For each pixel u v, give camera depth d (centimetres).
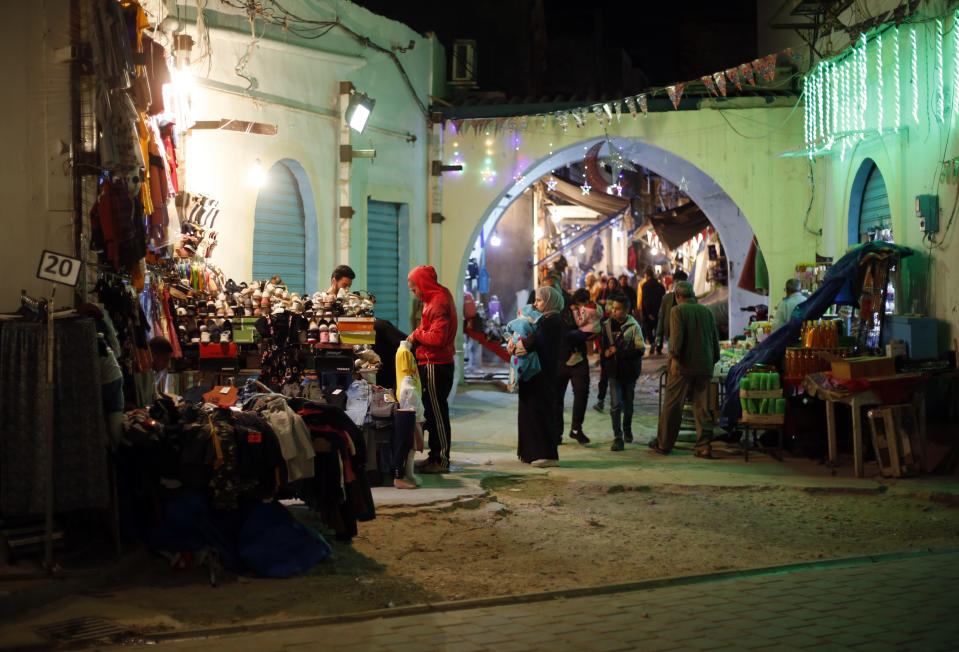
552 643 484
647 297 2169
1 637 477
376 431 853
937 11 1047
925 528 748
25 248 648
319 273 1226
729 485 876
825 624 511
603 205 2191
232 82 1066
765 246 1573
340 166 1262
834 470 939
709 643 482
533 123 1611
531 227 2414
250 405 659
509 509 798
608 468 967
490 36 2098
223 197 1058
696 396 1060
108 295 697
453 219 1625
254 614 525
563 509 805
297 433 629
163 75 790
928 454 944
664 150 1600
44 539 575
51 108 652
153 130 811
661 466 984
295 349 888
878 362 934
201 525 604
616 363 1098
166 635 489
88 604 531
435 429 928
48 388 564
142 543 609
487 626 512
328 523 662
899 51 1148
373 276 1420
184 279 897
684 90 1598
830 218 1452
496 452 1091
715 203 1764
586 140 1612
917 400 930
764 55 1881
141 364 726
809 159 1548
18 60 648
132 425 602
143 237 742
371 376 926
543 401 980
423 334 914
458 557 654
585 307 1155
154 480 600
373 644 481
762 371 1025
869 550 684
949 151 1029
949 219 1027
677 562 649
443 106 1628
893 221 1163
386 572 614
